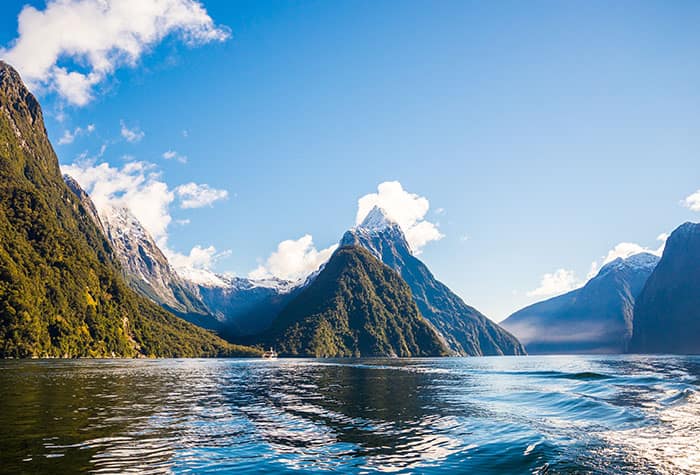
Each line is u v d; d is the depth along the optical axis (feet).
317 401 150.20
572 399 134.82
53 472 65.41
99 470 66.69
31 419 106.93
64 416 111.65
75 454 75.25
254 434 93.61
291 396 166.30
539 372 315.17
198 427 100.83
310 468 69.51
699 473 66.33
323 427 101.86
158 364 496.23
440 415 117.39
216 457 75.15
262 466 70.28
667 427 95.40
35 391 167.43
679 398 137.80
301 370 379.14
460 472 67.41
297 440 88.12
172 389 189.78
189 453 77.25
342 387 206.08
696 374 280.51
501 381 235.81
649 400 136.67
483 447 80.59
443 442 85.66
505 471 67.62
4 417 109.50
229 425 103.76
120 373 296.71
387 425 104.12
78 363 456.86
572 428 95.55
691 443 81.82
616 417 107.04
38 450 77.61
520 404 136.26
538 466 69.26
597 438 85.76
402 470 68.59
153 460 72.69
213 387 203.21
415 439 88.53
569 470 67.56
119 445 81.97
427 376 290.15
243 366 465.88
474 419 109.91
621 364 475.31
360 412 124.77
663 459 72.54
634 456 74.08
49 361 502.38
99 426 99.55
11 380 215.51
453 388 197.36
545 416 112.16
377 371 362.53
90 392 168.55
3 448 78.84
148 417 113.19
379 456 76.28
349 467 70.13
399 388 200.03
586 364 488.02
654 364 469.16
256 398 158.92
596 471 67.00
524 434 89.56
